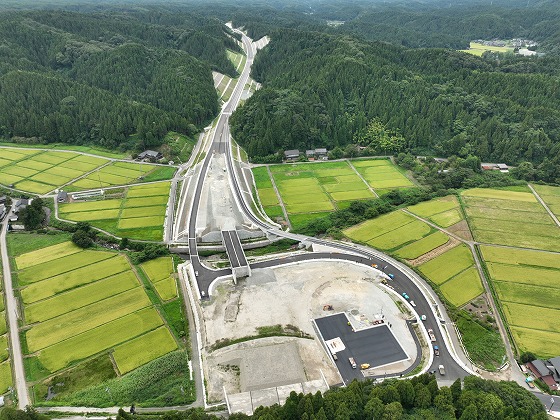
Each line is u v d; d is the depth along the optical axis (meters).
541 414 67.25
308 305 109.75
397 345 97.25
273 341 98.06
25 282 115.81
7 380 86.62
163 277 120.38
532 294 111.69
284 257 130.38
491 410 68.06
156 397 83.19
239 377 88.69
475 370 90.06
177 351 94.00
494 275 119.31
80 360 91.81
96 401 81.62
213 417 73.12
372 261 127.25
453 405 71.88
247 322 103.94
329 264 126.44
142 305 108.12
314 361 92.94
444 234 140.25
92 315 104.44
